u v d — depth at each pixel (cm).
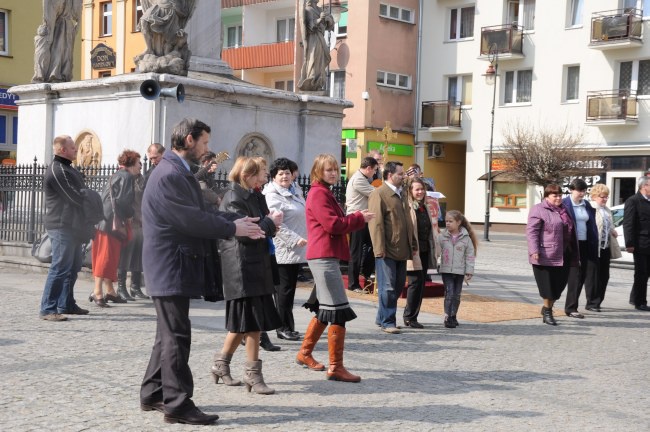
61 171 930
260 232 564
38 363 710
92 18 4566
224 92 1392
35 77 1527
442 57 4078
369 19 3991
